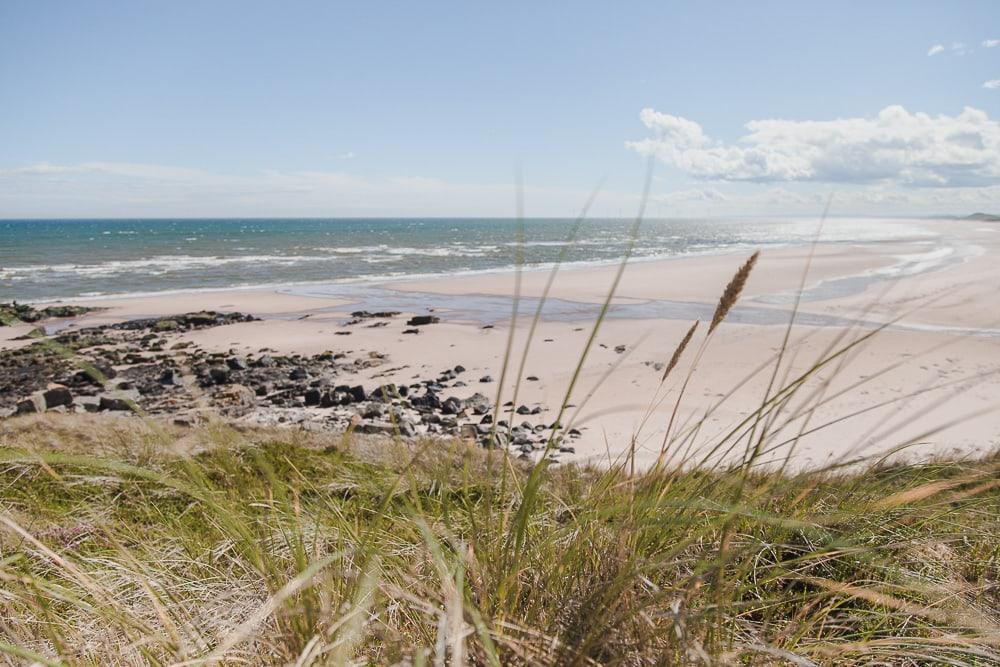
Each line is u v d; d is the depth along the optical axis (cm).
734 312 3462
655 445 1153
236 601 194
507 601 177
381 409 1803
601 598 171
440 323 3262
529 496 173
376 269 6375
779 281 4869
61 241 11181
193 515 314
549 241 11875
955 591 217
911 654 175
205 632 182
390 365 2414
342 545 206
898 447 211
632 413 1598
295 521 200
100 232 15600
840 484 267
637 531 196
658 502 198
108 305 3972
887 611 204
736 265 6319
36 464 368
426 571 199
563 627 171
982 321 2934
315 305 3994
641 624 167
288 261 7331
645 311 3628
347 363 2464
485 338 2839
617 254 8512
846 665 179
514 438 1412
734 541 215
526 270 6144
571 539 220
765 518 173
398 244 10919
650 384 1938
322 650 138
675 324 3086
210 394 1989
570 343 2662
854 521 241
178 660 151
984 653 174
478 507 235
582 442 1348
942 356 2158
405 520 254
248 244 10700
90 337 2995
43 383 2211
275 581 179
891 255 7394
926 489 216
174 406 1869
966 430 1380
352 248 9800
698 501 179
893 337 2508
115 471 368
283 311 3756
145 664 170
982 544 259
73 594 199
